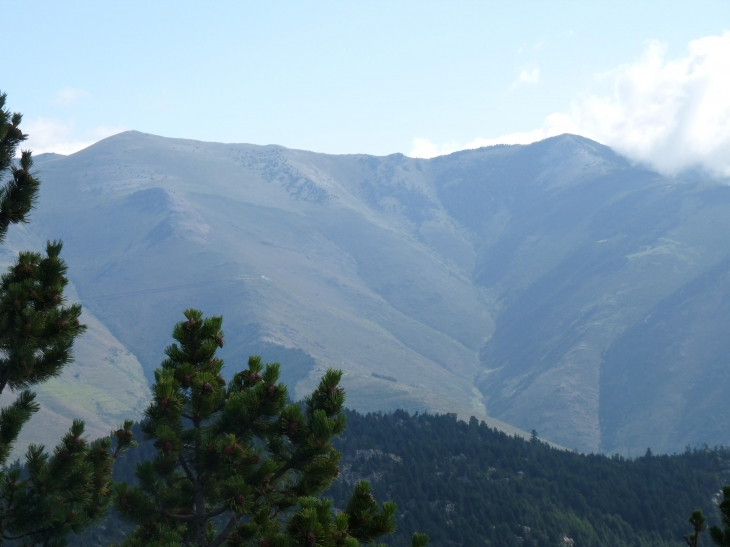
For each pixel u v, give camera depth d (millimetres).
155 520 16094
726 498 13375
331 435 15188
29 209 16250
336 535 12742
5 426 14844
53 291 15656
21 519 15789
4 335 14852
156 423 15461
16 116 16344
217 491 15055
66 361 15438
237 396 15477
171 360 16625
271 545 12547
